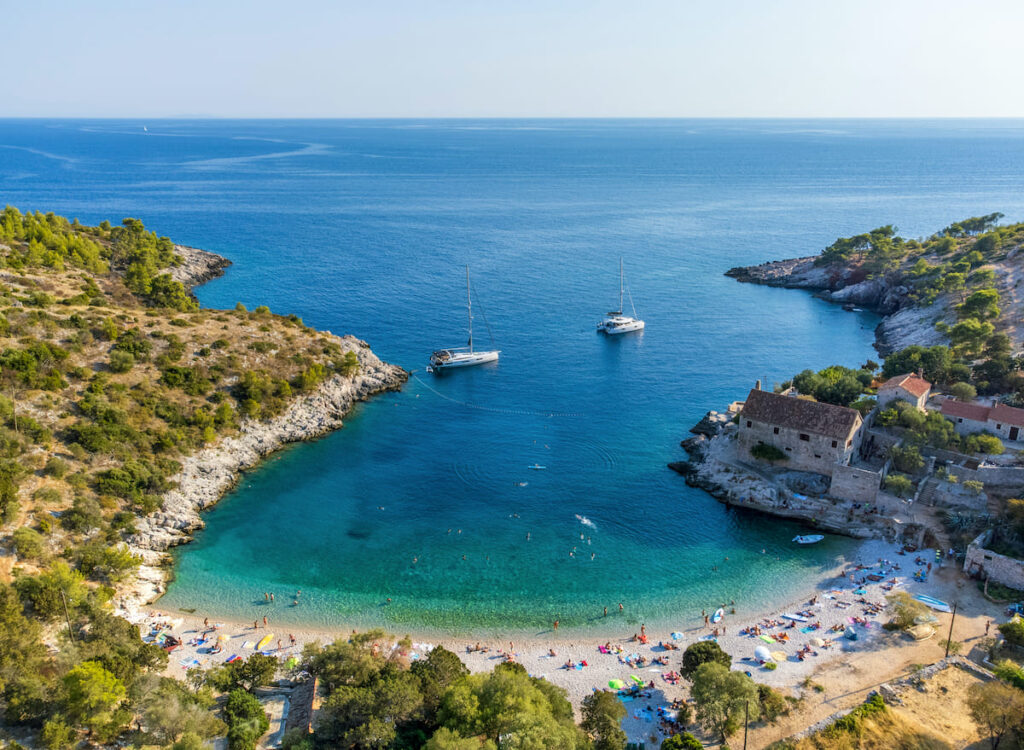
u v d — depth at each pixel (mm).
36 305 127375
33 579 71375
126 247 196125
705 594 83938
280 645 74438
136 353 119312
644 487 108250
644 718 64812
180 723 57406
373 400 140250
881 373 138375
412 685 62531
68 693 58812
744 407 107500
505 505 103562
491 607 81938
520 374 155750
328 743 58375
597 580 86750
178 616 78875
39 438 94125
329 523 98562
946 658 69250
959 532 88812
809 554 90812
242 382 121688
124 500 92938
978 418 107375
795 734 60750
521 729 54688
